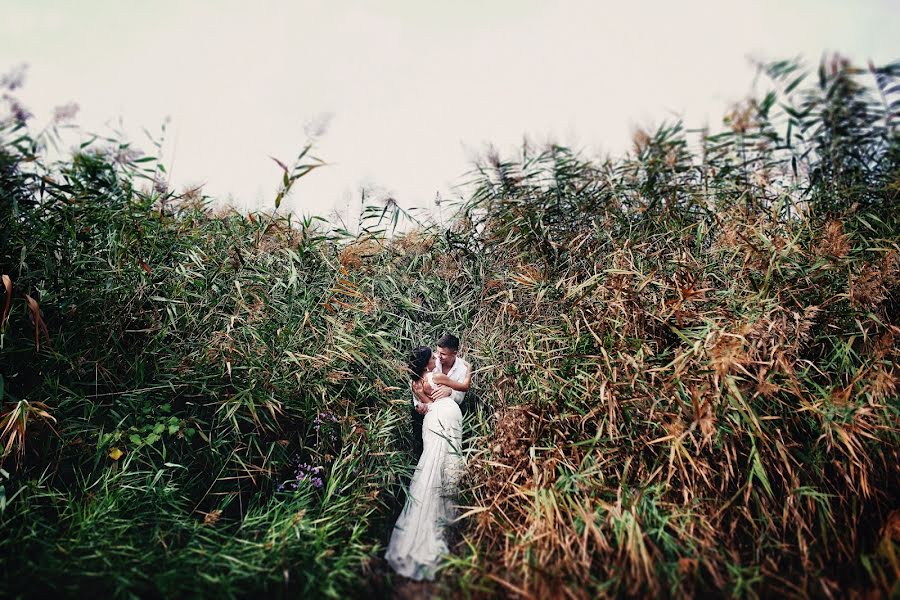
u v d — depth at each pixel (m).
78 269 3.22
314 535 2.81
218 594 2.36
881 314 3.18
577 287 3.46
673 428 2.80
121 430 3.09
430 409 3.56
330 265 3.86
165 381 3.25
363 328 3.76
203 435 3.18
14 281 2.99
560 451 2.99
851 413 2.71
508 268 4.35
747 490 2.71
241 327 3.43
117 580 2.31
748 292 3.24
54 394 3.01
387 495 3.46
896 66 3.37
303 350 3.48
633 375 3.05
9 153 2.96
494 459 3.20
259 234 3.90
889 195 3.68
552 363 3.41
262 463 3.38
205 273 3.60
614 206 4.08
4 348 2.89
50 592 2.25
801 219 3.49
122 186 3.44
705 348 2.92
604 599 2.35
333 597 2.42
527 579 2.51
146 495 2.97
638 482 2.90
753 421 2.70
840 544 2.58
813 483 2.81
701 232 3.54
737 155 3.95
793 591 2.39
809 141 3.80
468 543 2.81
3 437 2.92
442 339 3.65
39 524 2.63
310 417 3.47
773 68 3.57
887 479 2.80
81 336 3.20
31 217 3.14
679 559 2.46
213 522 2.85
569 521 2.77
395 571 2.79
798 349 3.09
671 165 4.01
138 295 3.33
